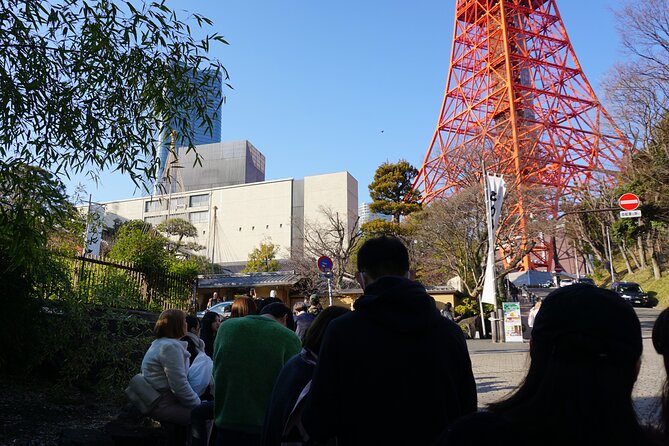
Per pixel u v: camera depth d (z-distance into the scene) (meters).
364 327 2.13
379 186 40.50
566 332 1.36
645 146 28.33
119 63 5.64
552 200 30.78
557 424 1.31
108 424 5.64
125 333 8.23
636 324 1.41
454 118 59.00
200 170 108.00
